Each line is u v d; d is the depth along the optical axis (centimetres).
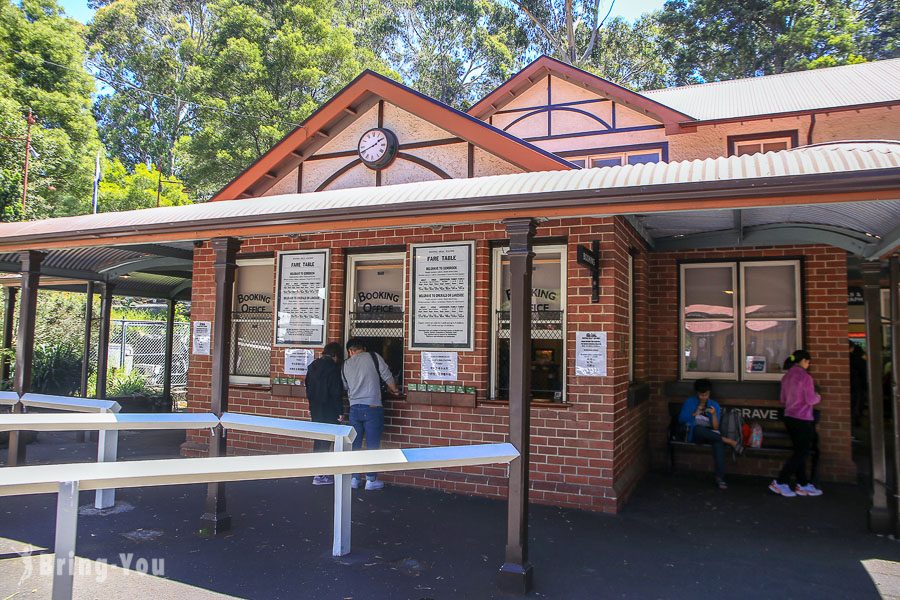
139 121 4153
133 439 1025
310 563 490
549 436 660
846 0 2836
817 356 798
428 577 466
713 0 2917
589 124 1202
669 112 1115
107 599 421
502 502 662
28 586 441
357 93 843
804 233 699
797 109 1052
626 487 673
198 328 880
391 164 838
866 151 438
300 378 798
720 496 702
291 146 876
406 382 733
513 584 440
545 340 701
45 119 2275
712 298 862
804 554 522
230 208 635
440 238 728
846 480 774
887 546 543
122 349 1656
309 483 733
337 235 792
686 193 423
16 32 2312
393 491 705
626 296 718
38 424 522
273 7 2734
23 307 740
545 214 469
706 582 462
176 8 4466
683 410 781
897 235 500
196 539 542
